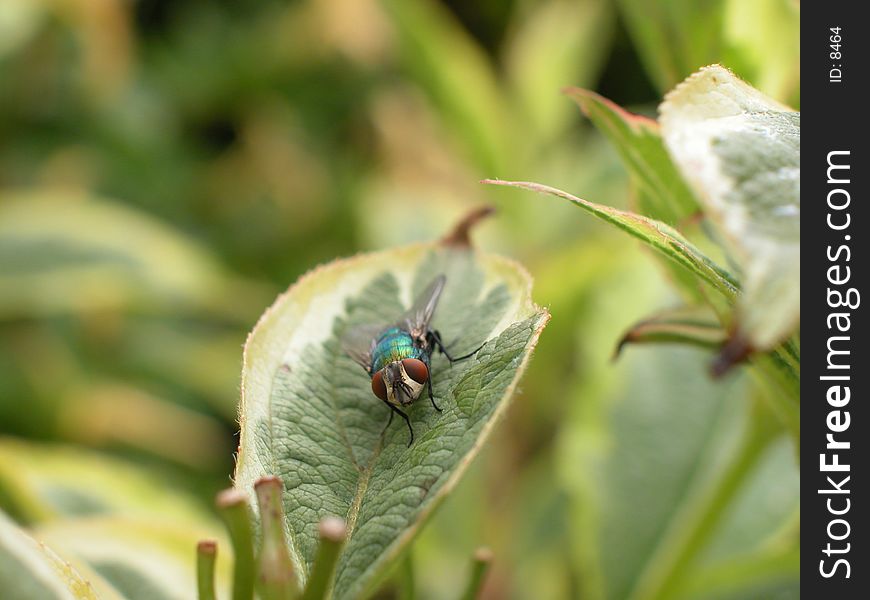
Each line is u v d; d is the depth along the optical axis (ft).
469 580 0.44
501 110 0.84
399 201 0.97
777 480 0.62
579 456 0.64
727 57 0.49
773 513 0.61
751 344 0.35
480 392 0.41
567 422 0.67
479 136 0.83
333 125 1.27
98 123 1.17
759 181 0.36
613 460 0.64
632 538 0.62
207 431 1.04
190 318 1.11
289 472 0.41
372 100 1.26
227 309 1.04
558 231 0.85
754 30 0.49
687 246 0.40
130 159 1.18
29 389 1.00
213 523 0.63
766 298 0.35
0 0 1.00
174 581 0.50
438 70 0.81
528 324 0.42
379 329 0.44
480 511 0.75
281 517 0.38
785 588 0.58
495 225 0.86
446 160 1.10
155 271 0.93
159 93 1.24
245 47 1.28
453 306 0.44
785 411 0.46
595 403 0.65
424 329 0.43
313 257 1.17
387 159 1.14
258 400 0.42
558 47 0.86
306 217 1.20
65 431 0.99
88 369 1.04
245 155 1.25
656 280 0.68
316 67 1.28
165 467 1.00
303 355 0.43
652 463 0.63
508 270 0.44
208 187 1.22
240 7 1.33
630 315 0.67
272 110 1.28
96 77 1.14
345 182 1.21
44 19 1.07
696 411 0.64
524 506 0.77
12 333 1.03
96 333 1.04
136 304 0.95
